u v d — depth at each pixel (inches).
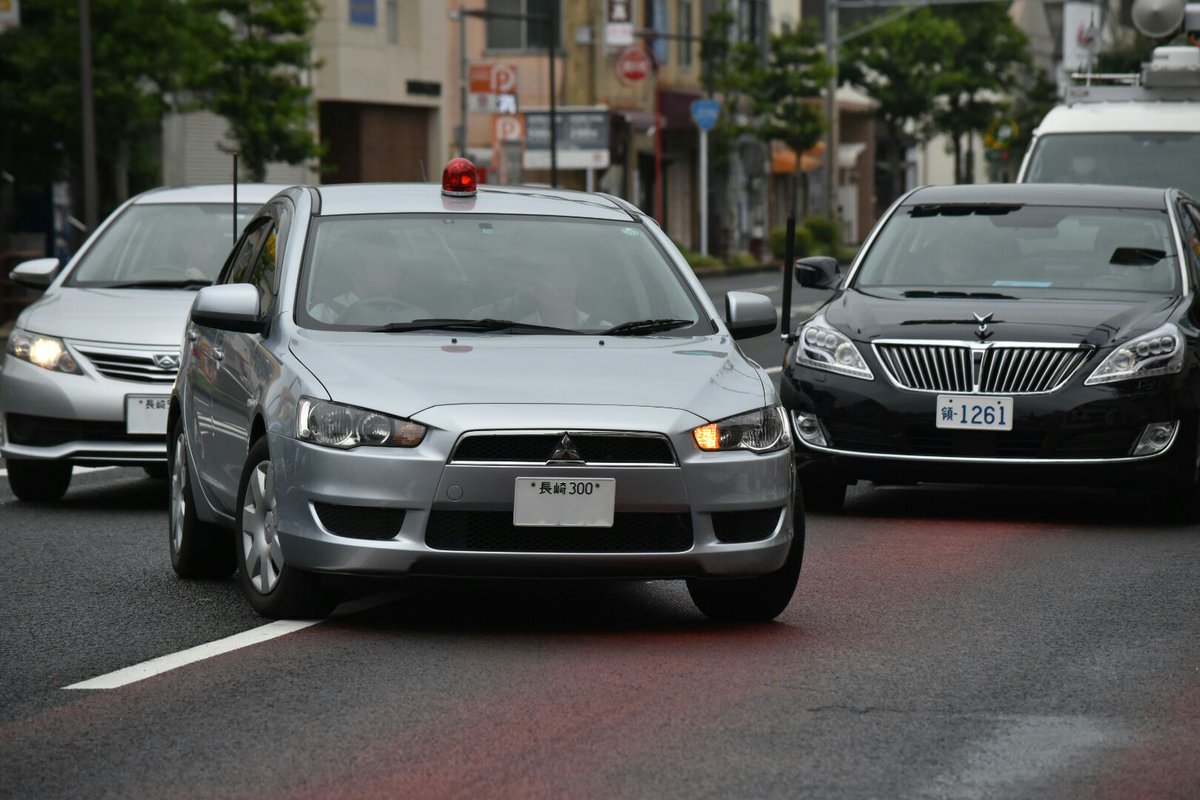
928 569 1224.8
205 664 919.7
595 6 7224.4
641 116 7416.3
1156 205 1630.2
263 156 4655.5
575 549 949.2
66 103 3875.5
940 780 717.9
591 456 947.3
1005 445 1428.4
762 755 751.7
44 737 784.3
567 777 719.7
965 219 1631.4
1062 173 2455.7
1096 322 1451.8
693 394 977.5
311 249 1088.8
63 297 1584.6
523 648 957.2
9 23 3858.3
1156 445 1424.7
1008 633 1009.5
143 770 732.7
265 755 753.0
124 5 3895.2
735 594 1021.2
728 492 962.7
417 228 1110.4
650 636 993.5
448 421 941.2
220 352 1122.7
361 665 914.7
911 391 1435.8
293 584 996.6
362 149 6003.9
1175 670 918.4
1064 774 729.0
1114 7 5536.4
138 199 1712.6
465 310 1061.8
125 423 1488.7
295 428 971.9
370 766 735.7
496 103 5757.9
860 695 858.1
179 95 5054.1
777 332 3558.1
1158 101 2551.7
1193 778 725.9
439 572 945.5
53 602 1095.6
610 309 1079.0
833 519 1465.3
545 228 1125.1
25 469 1553.9
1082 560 1269.7
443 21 6358.3
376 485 942.4
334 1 5787.4
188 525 1157.1
